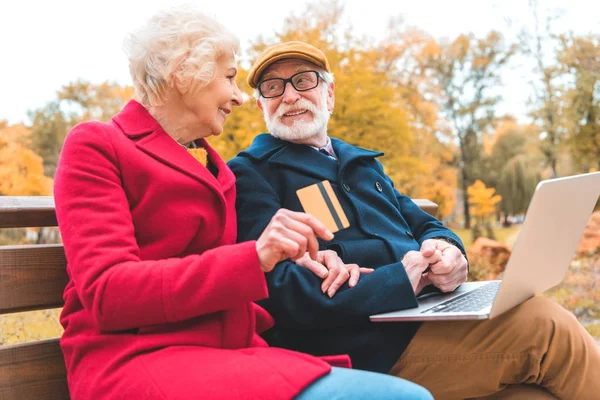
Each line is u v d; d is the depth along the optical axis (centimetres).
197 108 169
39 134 1349
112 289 136
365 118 1009
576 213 178
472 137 1733
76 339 148
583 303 809
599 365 176
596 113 1452
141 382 134
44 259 169
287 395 127
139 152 159
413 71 1652
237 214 202
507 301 159
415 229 236
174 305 138
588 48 1480
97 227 142
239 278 139
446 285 196
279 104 227
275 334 195
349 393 128
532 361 175
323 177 217
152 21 167
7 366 158
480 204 1636
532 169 1648
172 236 159
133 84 171
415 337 186
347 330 185
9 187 1238
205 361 136
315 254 144
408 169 1083
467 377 181
